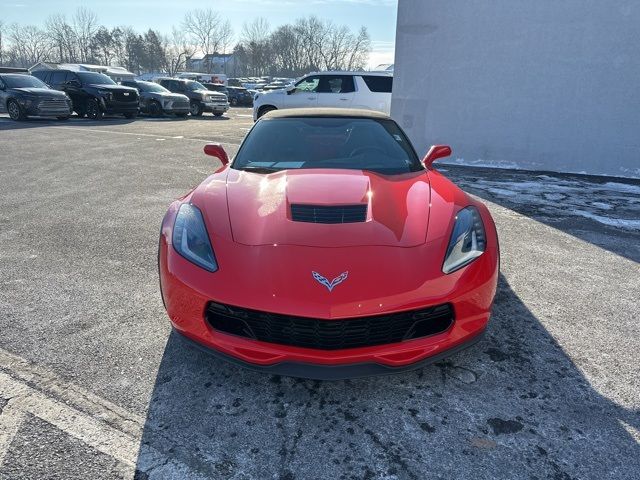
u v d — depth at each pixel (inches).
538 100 315.6
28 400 80.4
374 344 78.2
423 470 67.6
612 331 106.3
